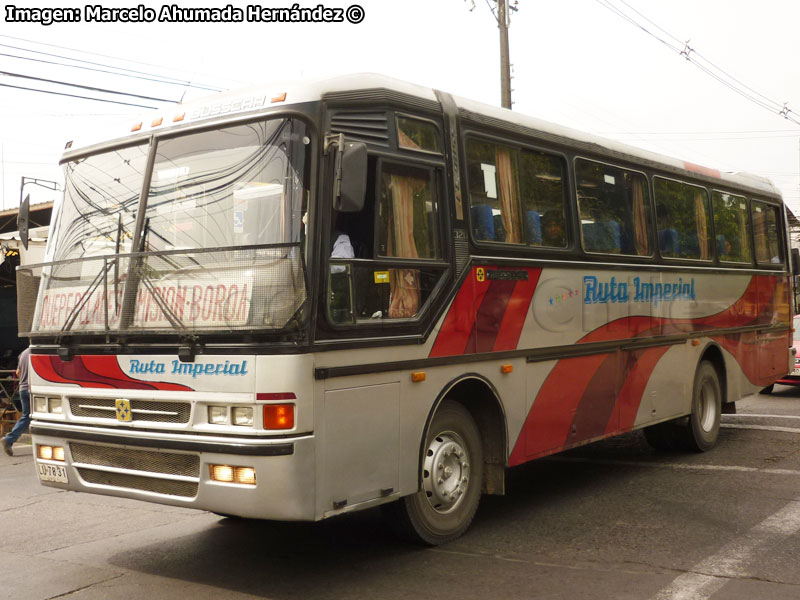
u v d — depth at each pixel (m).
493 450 6.45
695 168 9.71
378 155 5.37
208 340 4.86
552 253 7.06
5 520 7.13
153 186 5.45
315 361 4.81
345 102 5.21
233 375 4.76
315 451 4.79
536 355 6.84
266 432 4.66
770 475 8.12
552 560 5.54
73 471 5.55
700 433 9.52
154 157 5.50
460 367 6.01
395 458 5.42
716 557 5.50
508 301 6.50
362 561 5.63
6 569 5.61
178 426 4.98
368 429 5.20
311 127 4.97
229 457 4.73
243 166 5.12
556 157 7.32
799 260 12.61
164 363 5.04
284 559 5.72
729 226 10.43
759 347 11.07
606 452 9.89
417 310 5.63
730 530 6.18
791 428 11.27
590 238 7.64
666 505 7.04
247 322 4.73
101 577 5.39
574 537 6.12
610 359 7.86
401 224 5.55
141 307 5.14
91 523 6.95
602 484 8.02
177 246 5.27
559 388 7.12
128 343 5.20
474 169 6.30
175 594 5.02
